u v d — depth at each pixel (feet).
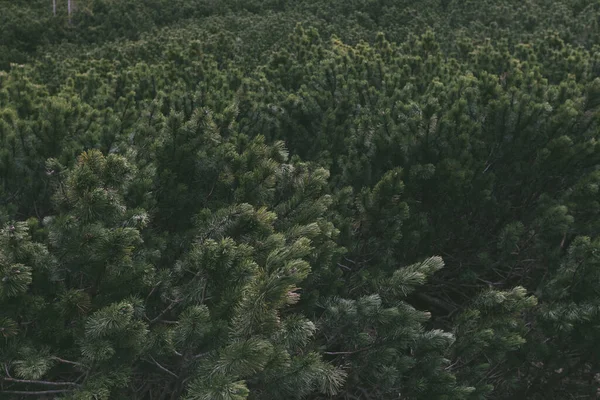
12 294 6.98
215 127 12.01
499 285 15.23
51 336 7.61
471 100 15.37
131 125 15.93
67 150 11.91
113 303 7.19
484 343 9.68
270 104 17.08
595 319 10.48
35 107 16.57
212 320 7.84
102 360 7.21
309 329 7.52
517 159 14.71
